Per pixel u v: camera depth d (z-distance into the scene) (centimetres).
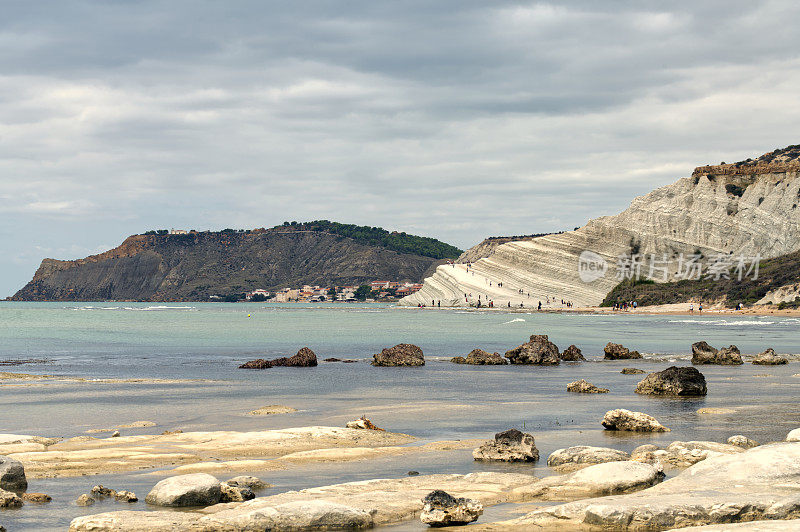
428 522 1351
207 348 6569
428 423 2614
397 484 1633
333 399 3281
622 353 5469
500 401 3203
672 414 2750
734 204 17000
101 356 5741
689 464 1794
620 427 2430
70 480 1734
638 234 17225
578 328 9625
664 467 1789
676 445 1897
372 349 6494
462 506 1372
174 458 1959
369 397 3350
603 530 1273
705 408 2875
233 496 1546
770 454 1570
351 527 1335
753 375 4206
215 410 2936
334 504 1376
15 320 12725
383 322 11856
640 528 1266
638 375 4350
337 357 5725
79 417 2759
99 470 1830
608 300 16700
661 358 5462
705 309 14638
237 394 3462
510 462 1939
